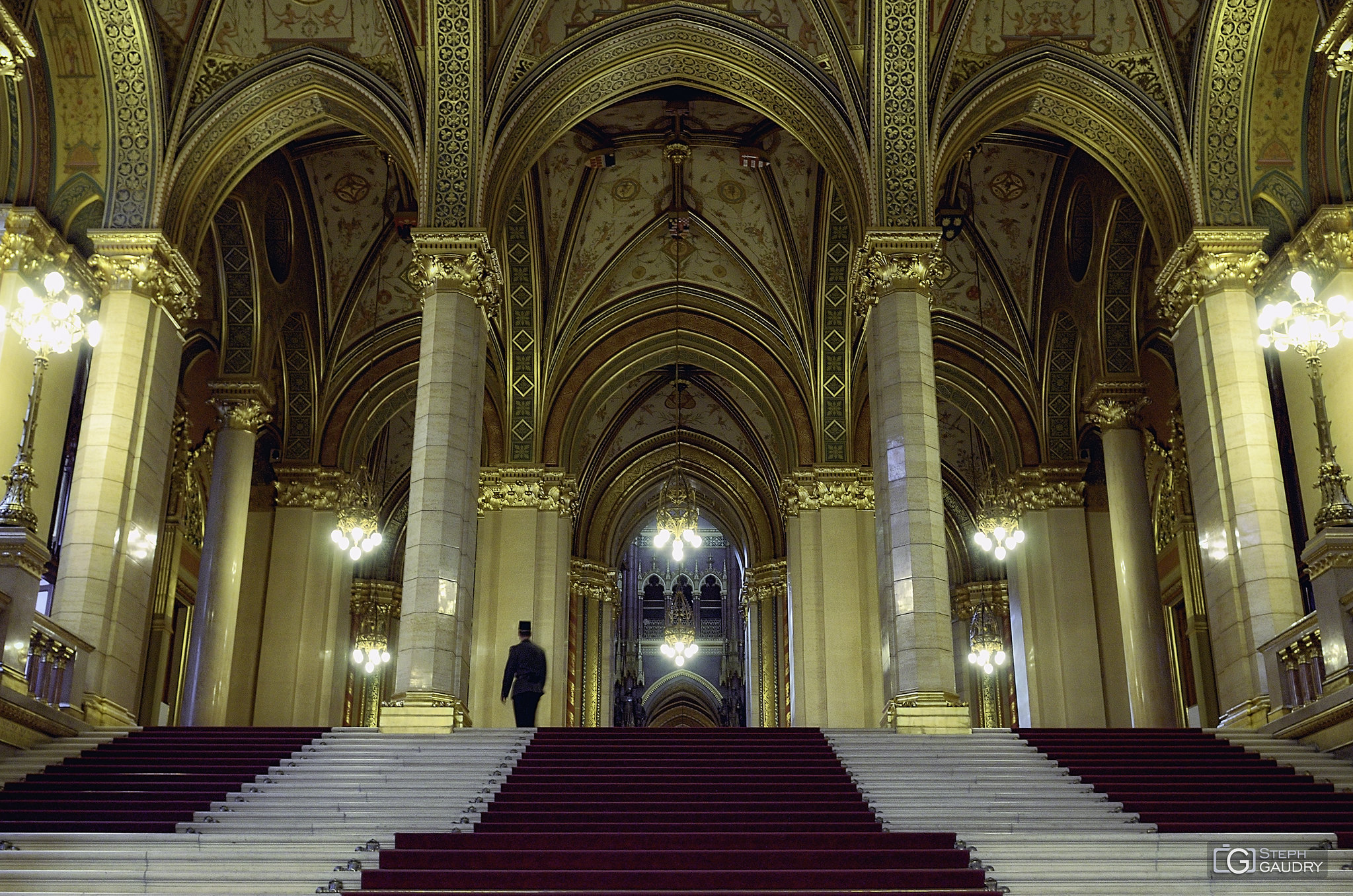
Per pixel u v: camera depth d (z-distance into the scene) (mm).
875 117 15234
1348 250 14273
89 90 14852
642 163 20969
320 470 21125
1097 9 15531
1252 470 13727
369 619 27156
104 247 14484
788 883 7492
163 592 19969
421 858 7832
